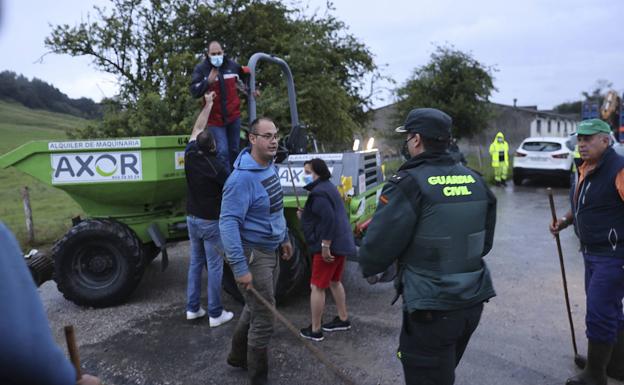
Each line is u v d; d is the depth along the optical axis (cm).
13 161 501
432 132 242
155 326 457
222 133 502
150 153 492
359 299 526
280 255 472
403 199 232
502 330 436
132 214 532
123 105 1249
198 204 433
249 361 334
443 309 229
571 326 377
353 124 1527
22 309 99
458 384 347
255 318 328
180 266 661
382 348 406
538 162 1517
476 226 243
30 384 101
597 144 313
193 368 378
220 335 436
